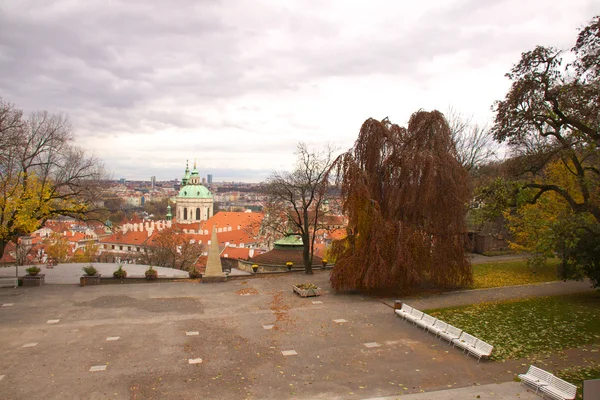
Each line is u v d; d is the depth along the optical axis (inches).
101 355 684.1
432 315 903.1
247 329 821.9
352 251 1093.1
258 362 661.9
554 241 901.8
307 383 589.3
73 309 956.6
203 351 706.2
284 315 914.7
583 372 616.1
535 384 554.3
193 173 6058.1
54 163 1309.1
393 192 1071.0
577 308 943.7
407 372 626.5
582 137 949.2
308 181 1409.9
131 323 856.9
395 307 930.7
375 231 1034.7
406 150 1083.9
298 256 1738.4
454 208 1034.1
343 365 651.5
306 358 678.5
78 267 1686.8
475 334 781.3
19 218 1168.2
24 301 1023.0
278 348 721.6
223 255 2933.1
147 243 3986.2
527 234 1270.9
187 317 901.2
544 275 1284.4
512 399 534.9
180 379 598.5
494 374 617.9
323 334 792.9
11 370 621.9
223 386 578.6
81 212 1370.6
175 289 1168.8
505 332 791.1
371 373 622.8
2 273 1469.0
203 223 4783.5
